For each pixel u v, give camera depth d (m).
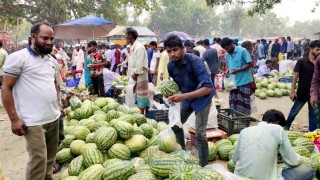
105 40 46.25
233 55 7.65
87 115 6.98
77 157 5.11
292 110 7.03
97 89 10.66
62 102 7.70
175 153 4.30
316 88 6.07
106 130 5.13
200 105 4.61
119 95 9.84
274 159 4.06
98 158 4.91
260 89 13.30
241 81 7.71
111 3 32.59
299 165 4.30
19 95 3.91
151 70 13.37
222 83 14.29
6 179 5.34
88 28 15.34
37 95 3.94
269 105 11.55
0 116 9.57
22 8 31.44
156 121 7.21
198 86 4.45
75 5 31.23
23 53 3.85
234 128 6.75
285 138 4.09
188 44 11.74
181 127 4.84
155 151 4.82
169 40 4.36
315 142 5.35
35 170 4.04
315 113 6.68
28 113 3.92
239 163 4.17
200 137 4.77
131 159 5.09
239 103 7.82
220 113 7.25
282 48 23.16
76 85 14.52
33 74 3.91
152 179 4.05
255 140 4.05
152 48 14.84
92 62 10.38
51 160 4.56
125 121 5.64
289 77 14.67
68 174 4.88
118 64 16.73
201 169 3.62
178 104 4.86
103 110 7.35
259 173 3.97
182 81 4.67
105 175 4.25
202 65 4.46
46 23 3.92
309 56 6.57
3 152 6.59
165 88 4.73
